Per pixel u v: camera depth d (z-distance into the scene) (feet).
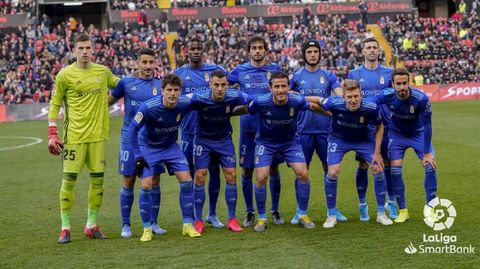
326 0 139.33
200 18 133.69
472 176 36.45
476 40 130.41
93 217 25.30
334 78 29.43
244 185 27.35
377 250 21.54
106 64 112.27
